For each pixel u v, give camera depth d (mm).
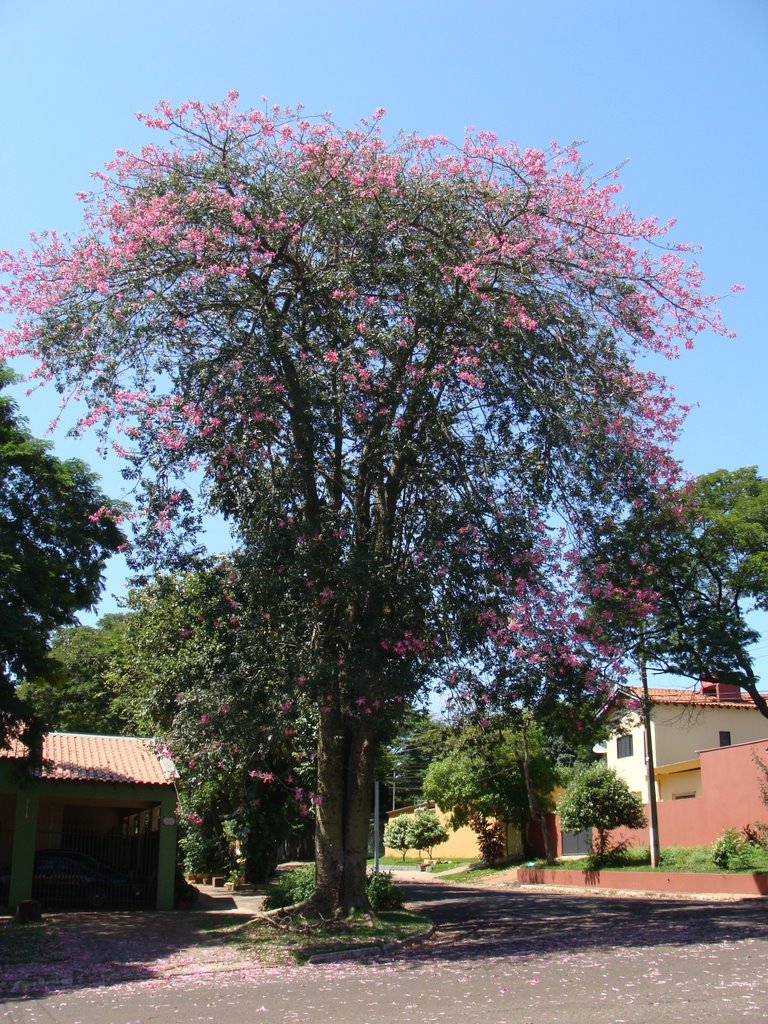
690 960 12539
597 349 16797
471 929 17859
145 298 16312
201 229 15930
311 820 31109
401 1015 9602
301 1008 10312
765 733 37562
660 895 25578
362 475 16828
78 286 16578
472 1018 9266
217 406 15727
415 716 18828
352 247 16281
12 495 19203
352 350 15562
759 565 21938
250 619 16266
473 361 15734
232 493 16406
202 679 17984
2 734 18188
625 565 16688
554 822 38781
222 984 12242
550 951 14156
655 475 17047
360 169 16328
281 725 15914
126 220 16266
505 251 16078
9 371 20031
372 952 14758
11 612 17031
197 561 16281
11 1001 11266
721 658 22188
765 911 19172
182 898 22641
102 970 13359
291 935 15969
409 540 16688
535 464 16172
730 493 23422
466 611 15664
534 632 15789
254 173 16406
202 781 25156
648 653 22375
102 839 24125
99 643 41625
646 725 29141
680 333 17188
